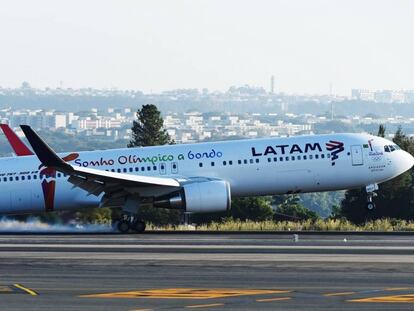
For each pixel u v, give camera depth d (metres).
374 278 90.50
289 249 117.44
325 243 125.56
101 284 87.12
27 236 141.75
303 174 149.38
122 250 117.44
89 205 149.75
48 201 149.50
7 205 149.75
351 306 75.12
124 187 144.25
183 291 83.00
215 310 73.69
